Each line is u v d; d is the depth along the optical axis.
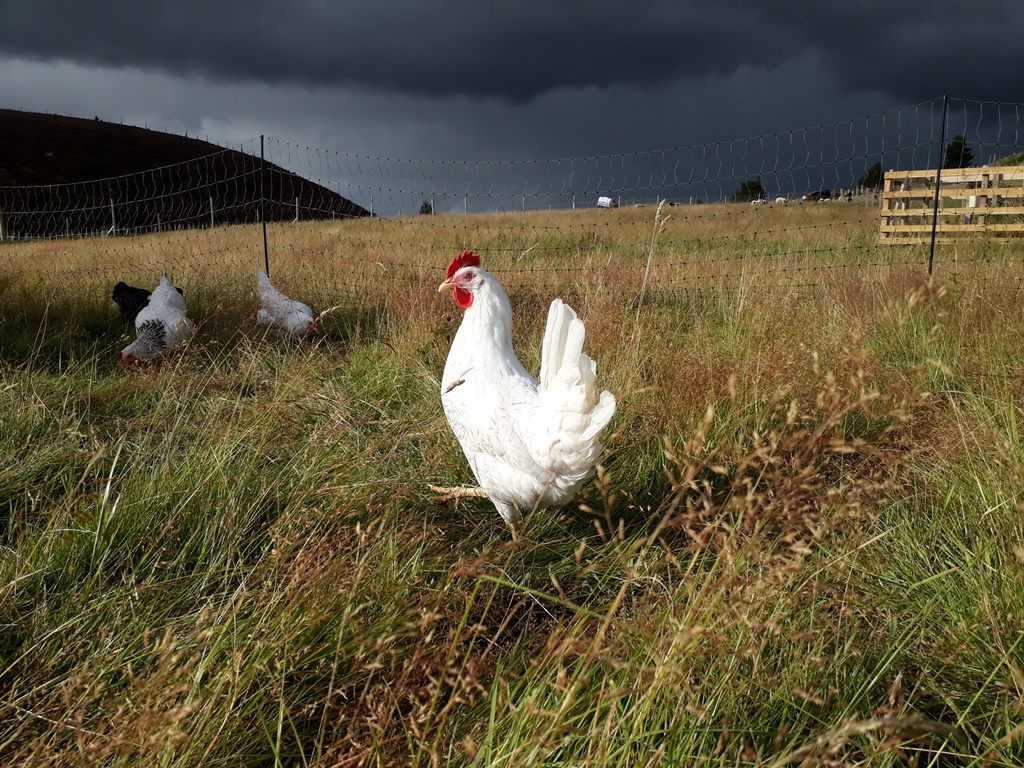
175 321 6.50
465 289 3.34
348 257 11.77
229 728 1.80
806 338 4.98
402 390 5.05
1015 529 2.30
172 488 2.97
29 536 2.65
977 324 5.17
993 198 12.30
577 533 3.26
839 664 2.00
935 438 3.41
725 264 9.48
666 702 1.68
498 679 1.87
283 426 3.94
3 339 6.08
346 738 1.68
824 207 16.98
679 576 2.68
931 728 1.24
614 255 12.17
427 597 2.35
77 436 3.78
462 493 3.44
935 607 2.31
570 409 2.58
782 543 2.16
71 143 52.16
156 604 2.34
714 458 3.37
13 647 2.20
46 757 1.65
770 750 1.76
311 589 2.16
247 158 46.94
